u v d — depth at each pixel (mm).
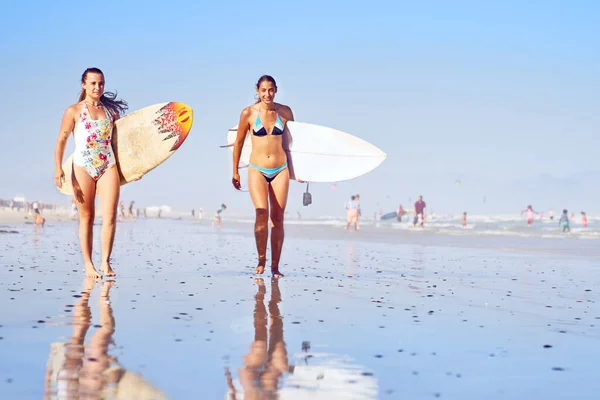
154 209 90688
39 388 2920
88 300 5539
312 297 6000
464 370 3406
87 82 7391
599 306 5703
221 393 2924
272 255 7805
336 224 39250
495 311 5375
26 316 4711
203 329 4348
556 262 10562
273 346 3879
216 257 10828
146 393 2893
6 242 14312
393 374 3307
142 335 4102
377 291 6535
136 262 9531
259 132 7668
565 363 3582
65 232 20484
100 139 7402
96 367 3301
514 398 2941
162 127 7812
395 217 58062
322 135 8297
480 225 38188
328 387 3059
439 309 5438
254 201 7738
